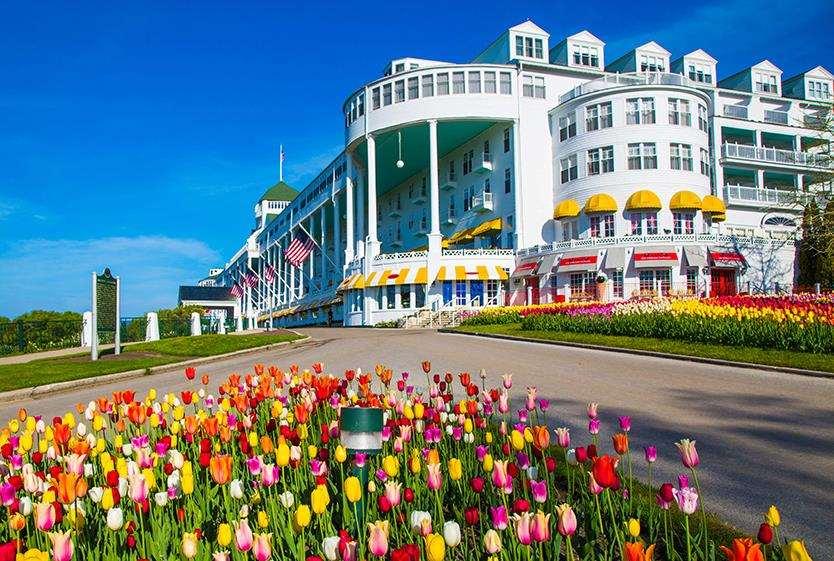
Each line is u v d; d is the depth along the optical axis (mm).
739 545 2328
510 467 4457
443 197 66000
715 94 61438
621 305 26250
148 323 33375
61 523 4500
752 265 46312
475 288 52875
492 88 53688
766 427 8891
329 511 4535
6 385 15969
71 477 3793
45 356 24891
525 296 50312
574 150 51250
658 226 47594
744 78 66250
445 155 65562
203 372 18469
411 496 4102
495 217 56531
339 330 47125
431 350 22094
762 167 60906
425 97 54250
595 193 49375
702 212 48938
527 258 50812
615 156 48594
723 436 8391
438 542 2590
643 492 5621
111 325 23953
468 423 5680
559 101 54500
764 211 60219
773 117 63938
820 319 16297
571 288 46406
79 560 4203
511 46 56969
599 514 4258
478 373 15125
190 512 4590
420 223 69812
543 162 53812
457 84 53875
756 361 15188
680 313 21000
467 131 58188
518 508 3557
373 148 57469
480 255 52438
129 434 6820
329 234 89188
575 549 4457
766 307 19438
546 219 53375
